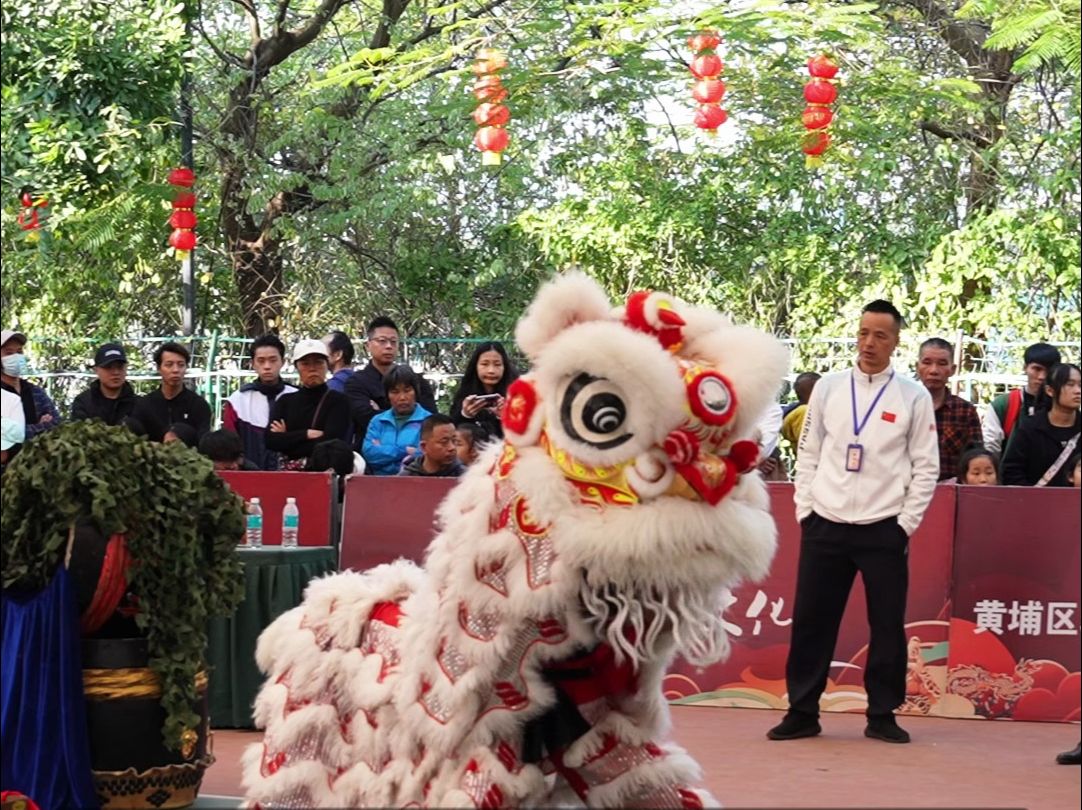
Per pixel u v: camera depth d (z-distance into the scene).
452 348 15.53
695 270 15.91
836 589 6.88
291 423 9.29
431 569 3.88
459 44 14.86
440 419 8.25
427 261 16.95
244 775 4.21
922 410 6.83
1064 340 14.19
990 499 7.55
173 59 13.84
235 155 15.72
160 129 14.02
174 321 17.22
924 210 15.77
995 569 7.52
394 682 3.89
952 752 6.62
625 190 15.94
